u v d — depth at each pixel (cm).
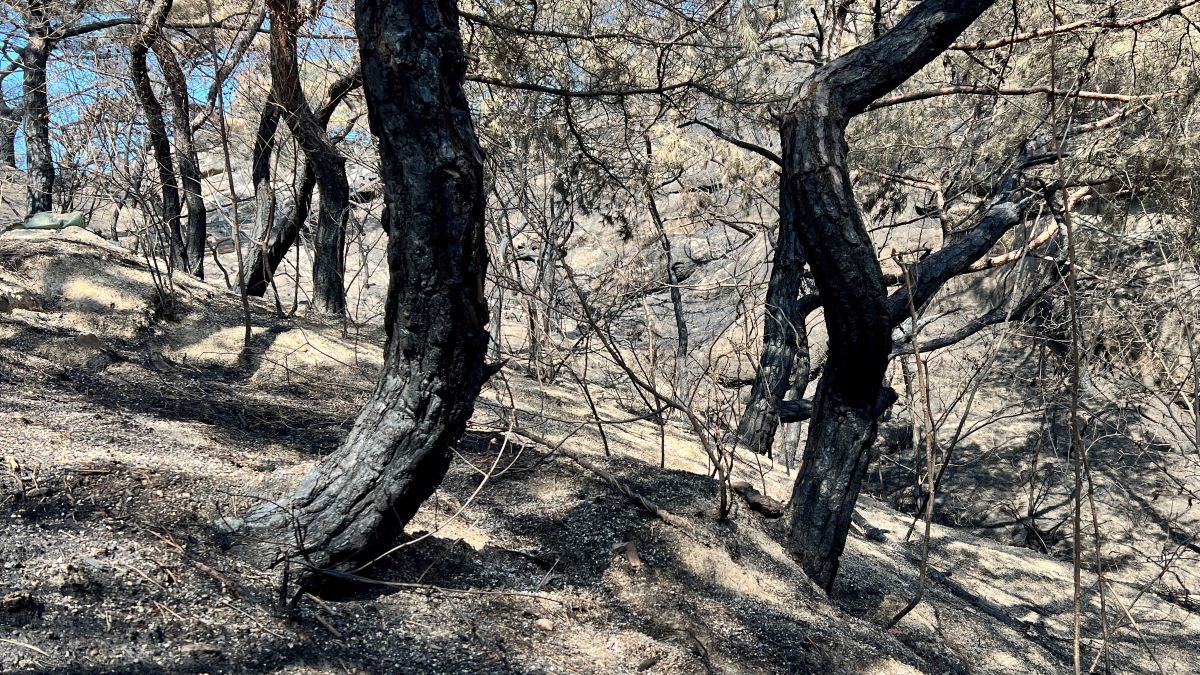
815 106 421
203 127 1027
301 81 839
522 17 820
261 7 743
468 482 466
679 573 409
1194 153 806
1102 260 991
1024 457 1276
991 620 616
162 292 643
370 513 301
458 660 283
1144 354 960
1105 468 1220
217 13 788
